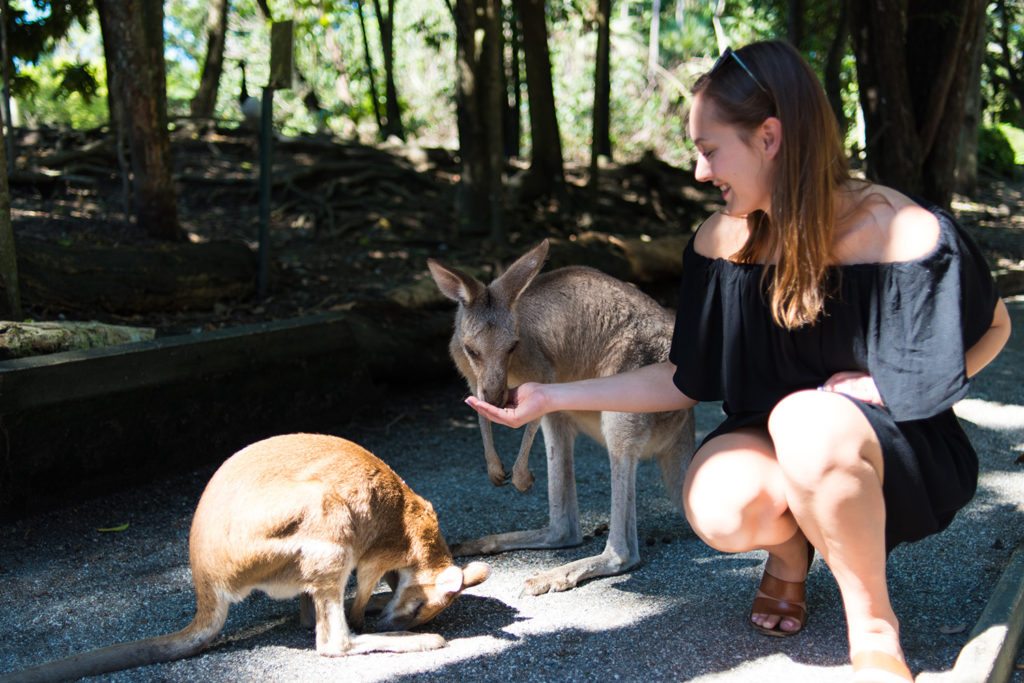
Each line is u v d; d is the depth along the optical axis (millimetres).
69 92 7156
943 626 2922
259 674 2668
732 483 2535
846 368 2504
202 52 18297
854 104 14078
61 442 3926
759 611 2904
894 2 8461
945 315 2336
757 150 2344
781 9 12805
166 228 6863
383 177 10047
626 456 3473
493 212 8477
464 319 3463
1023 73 15617
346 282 7043
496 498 4277
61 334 4320
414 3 18406
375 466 2973
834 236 2410
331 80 17406
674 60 19266
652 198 11336
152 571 3469
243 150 10414
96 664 2639
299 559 2707
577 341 3658
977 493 4125
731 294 2607
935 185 9258
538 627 3008
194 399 4434
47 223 6762
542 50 10133
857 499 2336
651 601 3197
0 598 3229
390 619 2984
